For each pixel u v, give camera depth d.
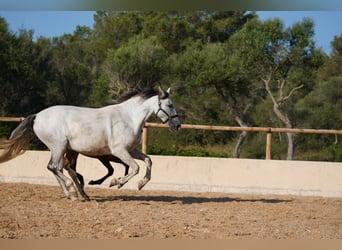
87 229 7.38
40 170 12.96
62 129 9.74
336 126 30.61
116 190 12.32
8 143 9.89
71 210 8.88
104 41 36.94
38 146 21.31
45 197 10.37
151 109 10.24
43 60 30.86
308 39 25.73
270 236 7.35
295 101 31.91
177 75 27.27
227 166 12.74
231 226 7.93
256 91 30.16
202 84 26.61
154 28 35.31
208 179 12.73
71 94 31.58
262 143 29.44
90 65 36.06
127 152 9.95
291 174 12.65
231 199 11.28
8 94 28.14
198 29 36.62
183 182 12.72
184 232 7.34
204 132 27.94
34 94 29.23
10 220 7.79
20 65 27.42
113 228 7.48
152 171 12.78
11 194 10.62
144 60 27.56
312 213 9.57
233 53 26.62
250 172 12.68
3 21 27.77
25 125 9.88
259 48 25.23
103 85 27.67
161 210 9.20
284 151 29.23
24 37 28.47
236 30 37.88
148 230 7.40
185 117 29.08
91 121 9.79
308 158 28.30
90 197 10.83
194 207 9.76
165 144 27.34
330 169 12.62
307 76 26.98
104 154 10.07
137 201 10.31
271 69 26.34
